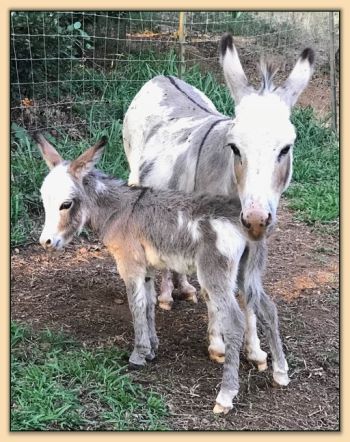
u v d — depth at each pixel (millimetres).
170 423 1523
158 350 1856
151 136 2004
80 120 3105
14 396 1565
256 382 1727
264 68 1573
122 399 1569
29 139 2828
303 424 1558
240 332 1565
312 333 1979
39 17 2893
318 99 4023
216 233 1569
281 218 2867
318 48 4301
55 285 2217
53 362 1699
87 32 3477
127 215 1706
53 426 1478
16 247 2459
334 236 2719
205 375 1733
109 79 3330
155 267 1726
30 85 3027
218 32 4281
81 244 2551
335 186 3096
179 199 1657
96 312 2051
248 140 1385
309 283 2311
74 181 1685
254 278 1634
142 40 3627
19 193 2576
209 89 3412
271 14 4340
